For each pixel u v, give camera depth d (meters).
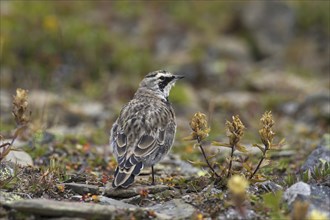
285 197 9.49
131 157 10.11
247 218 8.97
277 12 26.67
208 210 9.25
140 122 10.55
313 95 19.91
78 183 10.78
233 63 24.42
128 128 10.48
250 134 16.20
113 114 18.31
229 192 9.83
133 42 24.75
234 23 26.59
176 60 23.73
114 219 8.89
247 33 26.33
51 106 18.62
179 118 18.95
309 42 26.78
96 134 15.95
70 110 18.34
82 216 8.92
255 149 13.68
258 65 25.50
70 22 23.88
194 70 23.41
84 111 18.61
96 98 20.72
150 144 10.35
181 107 20.11
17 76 21.59
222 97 21.06
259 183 10.22
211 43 25.27
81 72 22.36
